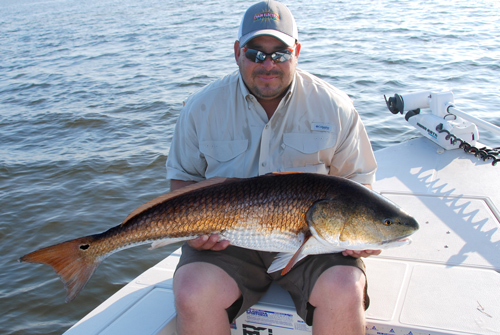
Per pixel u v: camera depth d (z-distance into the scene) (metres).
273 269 2.21
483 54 11.19
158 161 6.75
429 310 2.33
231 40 16.27
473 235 3.00
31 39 22.55
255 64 2.41
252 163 2.67
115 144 7.50
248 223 2.19
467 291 2.46
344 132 2.64
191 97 2.77
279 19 2.42
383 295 2.47
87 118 8.77
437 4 22.75
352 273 2.17
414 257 2.82
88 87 11.30
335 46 13.36
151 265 4.67
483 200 3.43
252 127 2.63
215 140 2.67
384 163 4.22
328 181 2.18
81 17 33.78
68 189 6.12
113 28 23.73
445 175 3.86
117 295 2.60
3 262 4.79
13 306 4.19
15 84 12.46
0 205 5.77
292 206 2.15
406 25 16.62
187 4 35.38
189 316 2.14
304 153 2.62
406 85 8.96
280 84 2.46
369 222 2.12
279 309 2.38
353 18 19.47
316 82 2.66
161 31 20.55
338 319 2.12
